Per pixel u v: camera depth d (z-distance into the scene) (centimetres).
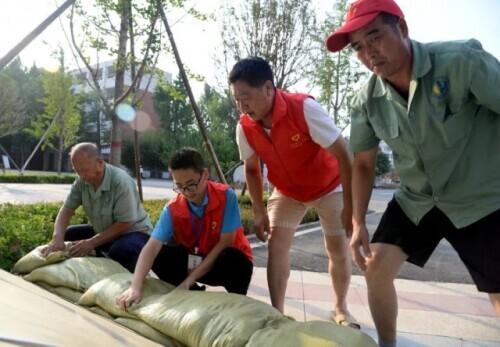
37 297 169
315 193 245
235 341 160
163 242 226
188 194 222
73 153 272
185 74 546
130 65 558
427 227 191
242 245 243
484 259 177
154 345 162
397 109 179
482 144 173
